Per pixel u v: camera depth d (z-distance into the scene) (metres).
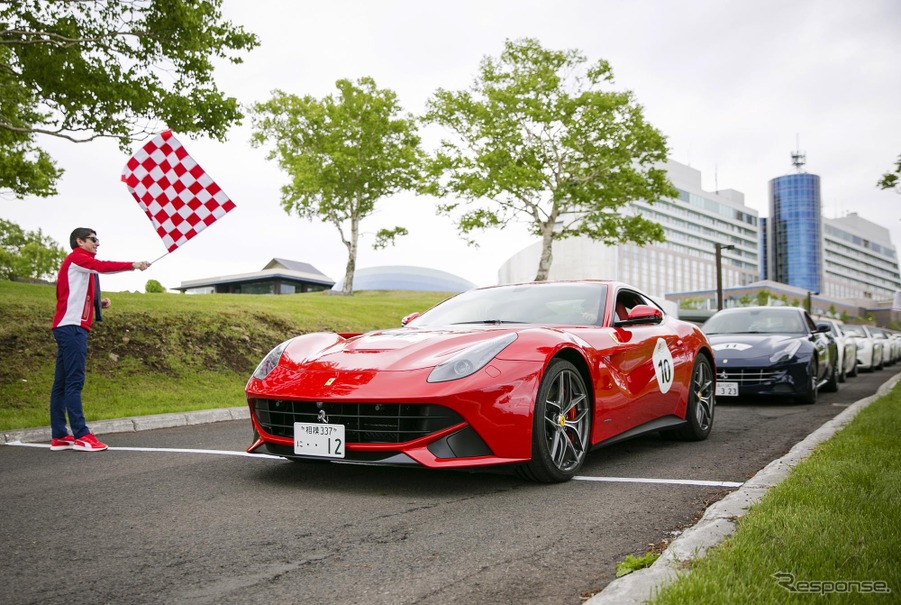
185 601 1.91
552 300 4.54
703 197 118.06
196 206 5.38
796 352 7.66
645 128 23.84
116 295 12.25
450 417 3.12
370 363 3.37
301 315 14.15
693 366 5.04
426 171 25.33
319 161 30.03
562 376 3.53
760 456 4.35
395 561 2.24
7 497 3.21
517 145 24.67
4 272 42.00
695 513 2.85
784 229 148.88
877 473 3.12
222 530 2.62
